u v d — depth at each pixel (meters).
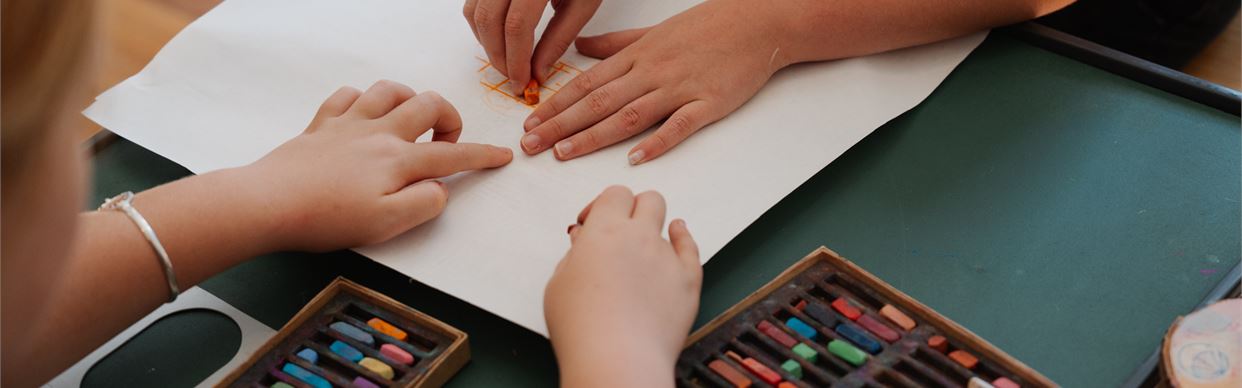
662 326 0.77
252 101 0.98
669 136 0.93
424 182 0.89
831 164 0.93
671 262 0.80
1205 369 0.75
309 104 0.98
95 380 0.83
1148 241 0.87
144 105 0.98
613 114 0.94
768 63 0.97
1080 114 0.95
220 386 0.79
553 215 0.89
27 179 0.59
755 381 0.78
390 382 0.79
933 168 0.92
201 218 0.83
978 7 0.99
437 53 1.02
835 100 0.96
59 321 0.78
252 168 0.86
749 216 0.88
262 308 0.86
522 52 0.97
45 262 0.61
